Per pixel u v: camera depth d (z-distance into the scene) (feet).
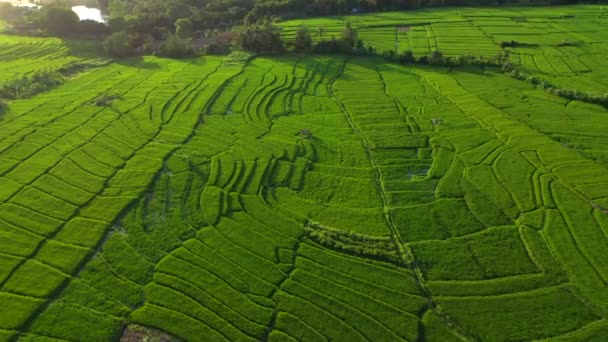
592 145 194.18
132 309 121.90
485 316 119.55
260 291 127.75
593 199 160.15
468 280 130.62
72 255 137.80
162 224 151.84
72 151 193.77
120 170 180.65
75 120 222.07
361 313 121.39
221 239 145.69
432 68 293.02
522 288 127.13
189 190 169.58
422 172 181.98
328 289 128.57
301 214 157.79
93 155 190.80
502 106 234.38
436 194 167.12
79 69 304.09
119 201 161.48
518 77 270.46
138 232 147.84
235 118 227.40
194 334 115.14
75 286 128.06
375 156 192.75
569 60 293.84
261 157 190.90
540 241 142.82
